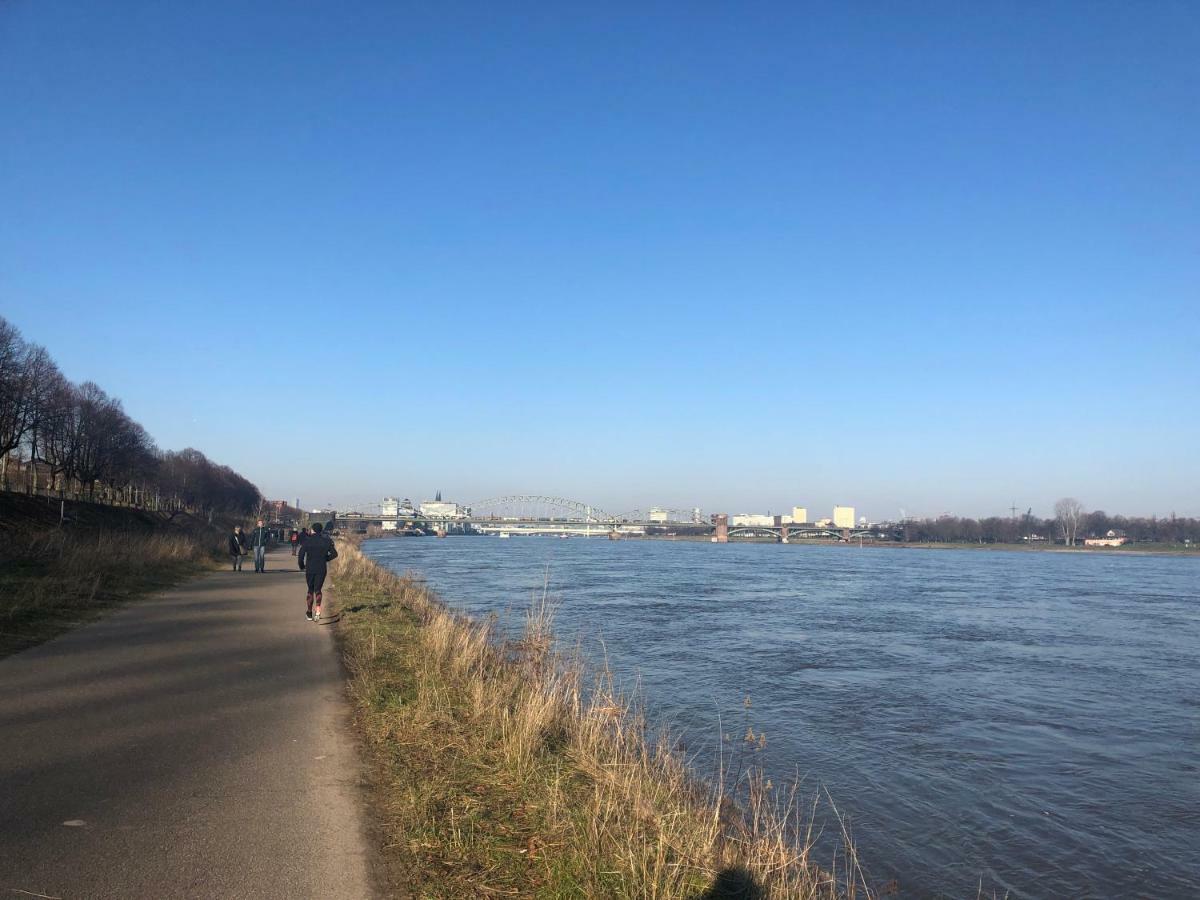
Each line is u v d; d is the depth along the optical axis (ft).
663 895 16.08
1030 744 42.57
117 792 19.83
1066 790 35.37
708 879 17.71
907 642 78.69
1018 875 26.58
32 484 166.50
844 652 70.74
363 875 15.84
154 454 276.00
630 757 27.27
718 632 80.48
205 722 26.89
